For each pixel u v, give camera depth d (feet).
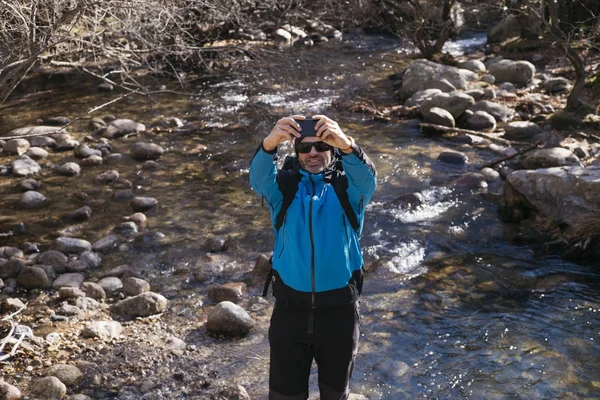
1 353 14.69
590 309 16.46
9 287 17.61
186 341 15.49
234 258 19.60
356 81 38.45
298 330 10.14
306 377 10.51
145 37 25.04
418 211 22.25
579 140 27.71
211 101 34.91
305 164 10.36
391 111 32.76
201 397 13.43
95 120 31.22
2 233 21.06
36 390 13.37
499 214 21.83
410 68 35.24
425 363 14.48
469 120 30.40
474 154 27.17
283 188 10.25
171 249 20.20
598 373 13.96
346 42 47.88
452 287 17.69
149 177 25.63
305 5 46.24
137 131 30.35
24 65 17.88
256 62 34.17
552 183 20.70
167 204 23.31
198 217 22.35
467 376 13.96
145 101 35.19
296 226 10.04
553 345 14.99
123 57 23.24
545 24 30.40
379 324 16.01
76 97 35.96
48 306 16.90
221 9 27.20
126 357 14.75
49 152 28.17
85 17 20.52
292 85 37.40
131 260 19.60
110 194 24.07
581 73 29.84
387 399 13.30
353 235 10.28
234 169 26.32
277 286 10.27
